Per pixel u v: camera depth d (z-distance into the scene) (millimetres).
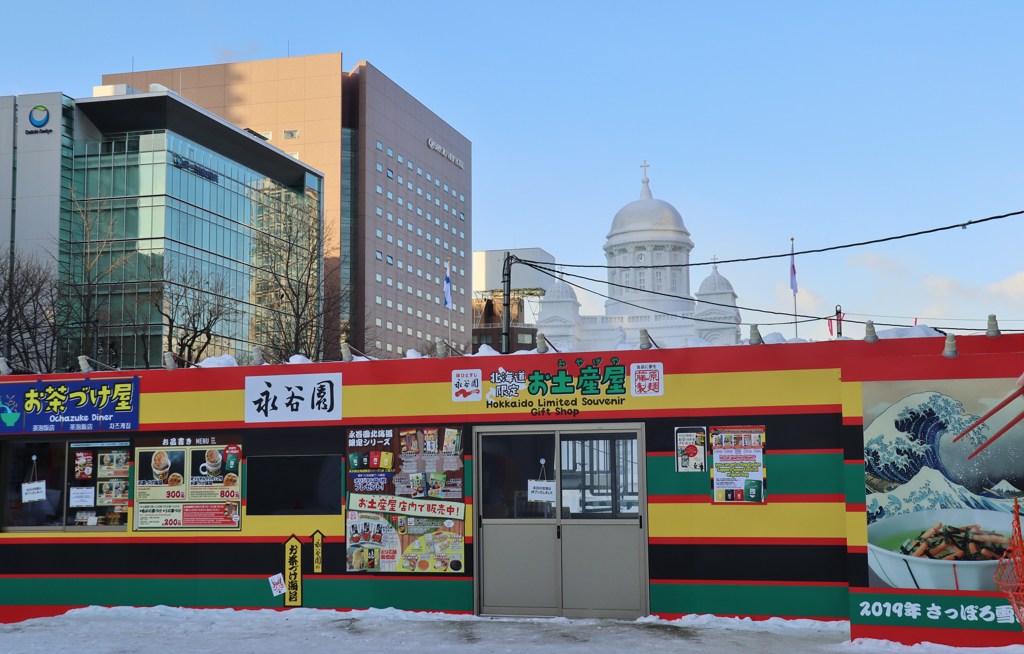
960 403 10898
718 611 12164
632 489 12633
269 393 13883
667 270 85688
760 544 12094
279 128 132375
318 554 13492
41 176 74938
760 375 12281
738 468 12250
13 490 14656
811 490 12000
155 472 14148
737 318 76875
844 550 11820
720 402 12383
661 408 12586
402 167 145750
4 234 74500
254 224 86562
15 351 54062
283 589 13547
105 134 79125
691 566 12289
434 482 13227
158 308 65000
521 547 12914
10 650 11266
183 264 76062
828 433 12008
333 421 13633
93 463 14461
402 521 13289
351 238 132125
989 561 10602
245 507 13797
